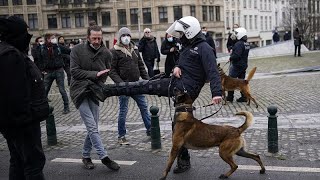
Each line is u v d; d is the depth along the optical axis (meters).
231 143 5.64
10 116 4.29
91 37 6.22
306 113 10.30
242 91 11.67
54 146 8.11
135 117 10.70
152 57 16.12
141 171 6.41
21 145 4.61
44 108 4.63
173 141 5.72
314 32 82.00
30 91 4.48
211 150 7.34
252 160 6.68
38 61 11.72
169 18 63.75
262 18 82.31
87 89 6.22
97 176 6.29
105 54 6.37
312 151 7.04
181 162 6.24
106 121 10.38
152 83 6.02
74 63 6.21
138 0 64.56
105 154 6.45
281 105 11.56
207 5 66.06
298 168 6.22
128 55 7.71
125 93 6.11
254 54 36.88
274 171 6.14
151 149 7.56
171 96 5.89
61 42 16.70
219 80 5.59
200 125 5.68
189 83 5.71
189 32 5.67
